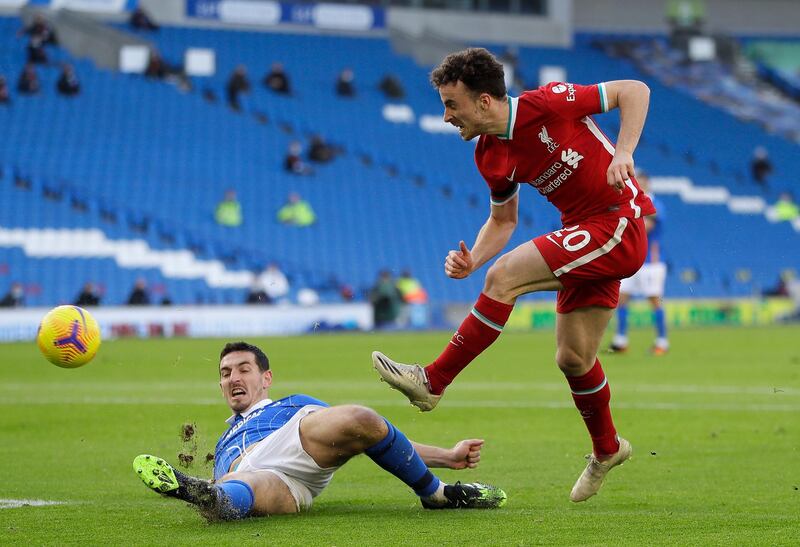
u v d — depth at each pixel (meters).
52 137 123.56
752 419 41.31
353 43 156.62
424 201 132.38
